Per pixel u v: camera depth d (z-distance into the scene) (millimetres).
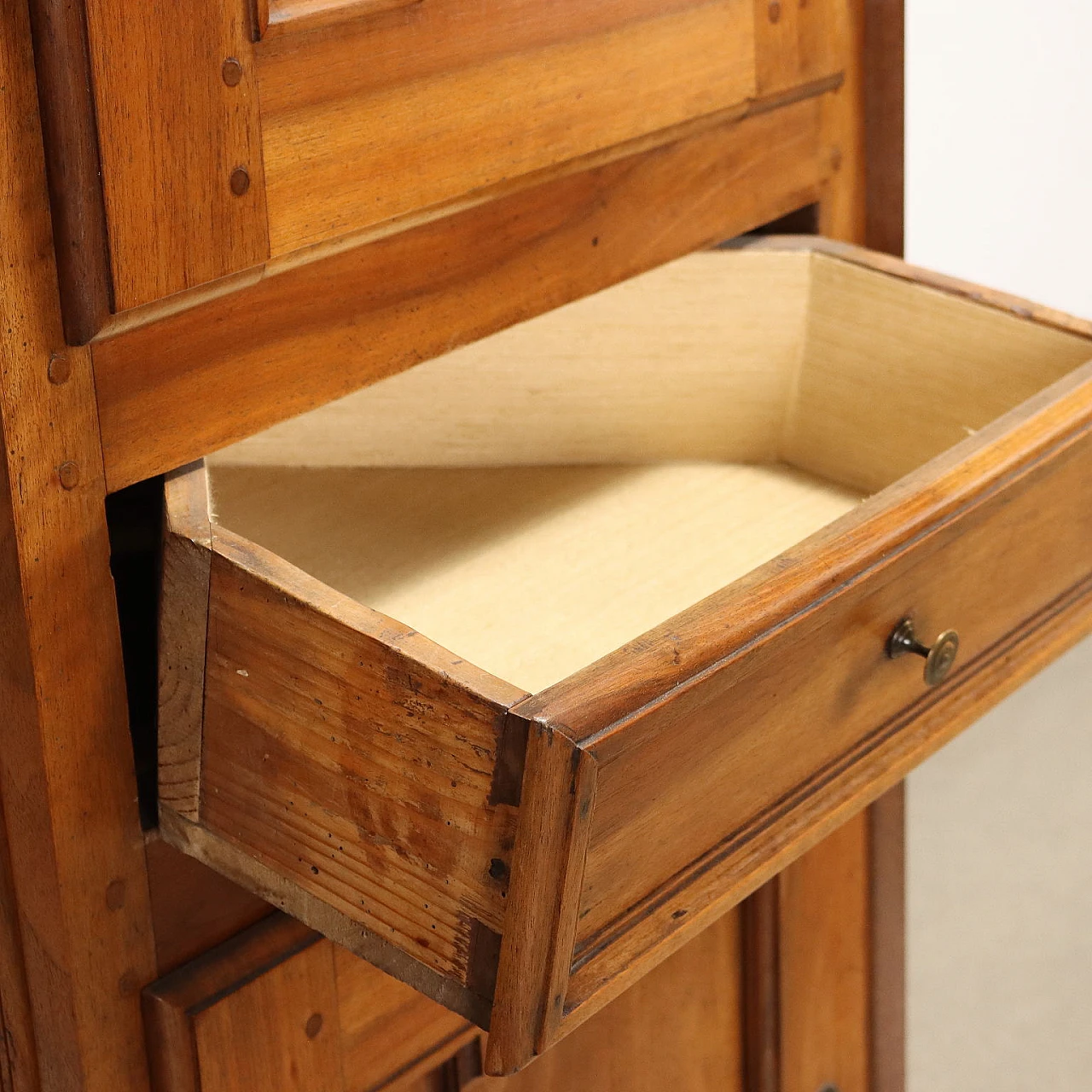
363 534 946
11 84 581
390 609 884
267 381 723
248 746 668
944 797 1872
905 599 722
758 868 694
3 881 738
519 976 588
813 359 1008
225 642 653
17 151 590
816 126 993
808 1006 1224
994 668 822
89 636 682
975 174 1727
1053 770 1906
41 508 645
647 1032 1101
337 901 664
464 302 806
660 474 1031
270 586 622
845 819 739
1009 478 751
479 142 755
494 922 596
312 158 683
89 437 654
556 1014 609
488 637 866
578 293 870
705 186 926
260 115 655
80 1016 742
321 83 675
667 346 1005
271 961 800
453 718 576
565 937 592
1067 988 1621
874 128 1030
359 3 671
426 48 713
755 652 628
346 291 745
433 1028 915
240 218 661
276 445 993
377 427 1000
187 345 681
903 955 1305
